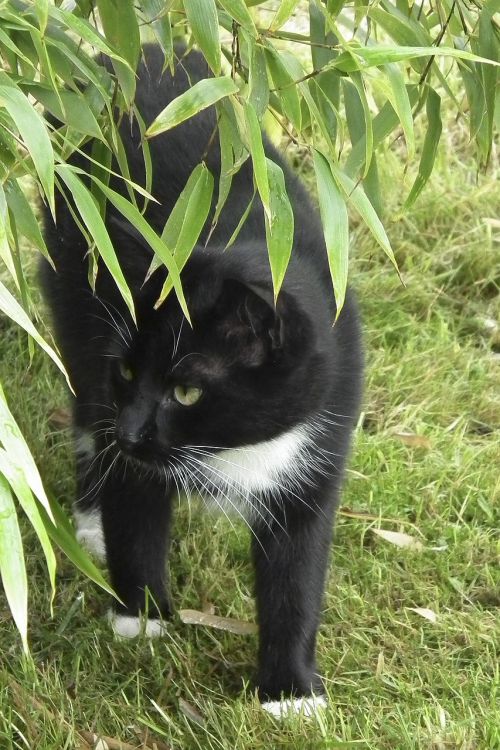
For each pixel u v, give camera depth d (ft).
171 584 11.09
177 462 9.20
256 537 9.91
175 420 8.98
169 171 10.21
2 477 4.95
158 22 6.46
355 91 7.95
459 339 14.74
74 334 10.64
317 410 9.41
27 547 10.86
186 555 11.21
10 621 10.09
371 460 12.42
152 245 6.21
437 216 15.93
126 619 10.29
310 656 9.87
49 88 6.40
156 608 10.37
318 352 9.06
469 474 12.35
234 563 11.35
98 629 10.06
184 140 10.46
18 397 12.59
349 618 10.55
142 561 10.21
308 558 9.77
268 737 8.88
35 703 8.84
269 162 6.34
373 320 14.46
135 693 9.51
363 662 10.05
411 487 12.28
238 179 10.25
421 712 9.11
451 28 8.46
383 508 11.85
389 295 14.89
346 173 7.63
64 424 12.71
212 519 11.51
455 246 15.48
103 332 9.77
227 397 8.96
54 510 7.14
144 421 8.87
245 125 6.30
